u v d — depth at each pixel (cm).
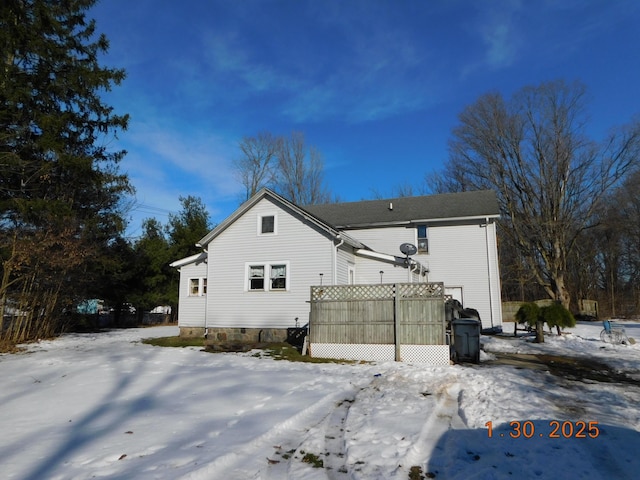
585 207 3039
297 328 1514
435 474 417
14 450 481
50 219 1525
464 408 645
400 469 428
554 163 2927
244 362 1098
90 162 1516
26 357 1255
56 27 1500
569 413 620
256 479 406
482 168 3209
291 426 572
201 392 759
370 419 591
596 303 3186
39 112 1412
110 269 2238
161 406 668
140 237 2875
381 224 2170
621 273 3881
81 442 504
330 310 1196
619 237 3662
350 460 454
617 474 412
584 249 3784
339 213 2389
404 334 1115
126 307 2903
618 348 1370
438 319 1092
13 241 1480
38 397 754
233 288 1622
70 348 1473
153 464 429
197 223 2997
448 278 2062
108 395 754
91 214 1920
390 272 1712
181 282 1805
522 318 1572
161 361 1131
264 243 1605
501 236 3672
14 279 1608
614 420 586
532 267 3009
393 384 820
